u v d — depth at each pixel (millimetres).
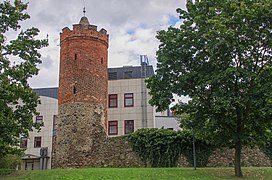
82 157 29672
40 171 21359
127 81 44562
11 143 18969
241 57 18594
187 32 19703
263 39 18359
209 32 17719
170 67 20109
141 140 28984
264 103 17000
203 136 20875
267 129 19562
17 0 20922
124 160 29000
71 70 31703
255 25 17906
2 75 18297
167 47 20047
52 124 47656
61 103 31547
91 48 32469
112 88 44531
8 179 18312
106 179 16969
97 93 31750
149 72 47000
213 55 17969
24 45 19672
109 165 29141
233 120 19156
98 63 32531
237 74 16938
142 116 42938
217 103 17266
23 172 21203
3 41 18922
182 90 19703
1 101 18016
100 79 32344
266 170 21016
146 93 43719
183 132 28641
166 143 28500
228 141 20047
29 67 19234
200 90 18969
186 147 28391
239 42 17828
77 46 32219
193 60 19828
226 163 27734
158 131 29000
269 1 17625
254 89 17422
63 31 33219
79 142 29953
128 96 44031
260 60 18812
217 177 18109
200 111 18984
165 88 20000
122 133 42781
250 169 21859
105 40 33812
